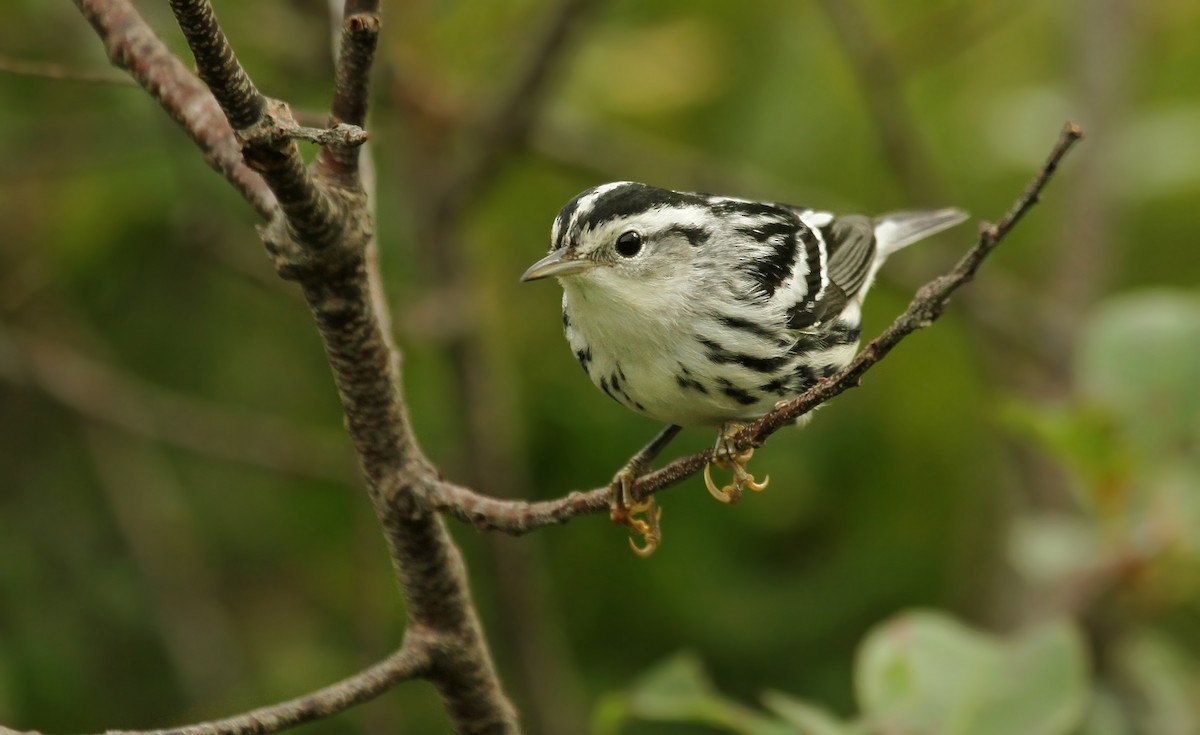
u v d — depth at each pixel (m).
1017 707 7.93
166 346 12.85
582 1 11.26
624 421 12.14
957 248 13.20
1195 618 13.33
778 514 12.23
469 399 11.95
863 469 12.32
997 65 14.33
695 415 8.37
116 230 11.88
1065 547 9.95
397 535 6.31
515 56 12.94
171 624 12.09
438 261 11.93
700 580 11.98
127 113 11.48
